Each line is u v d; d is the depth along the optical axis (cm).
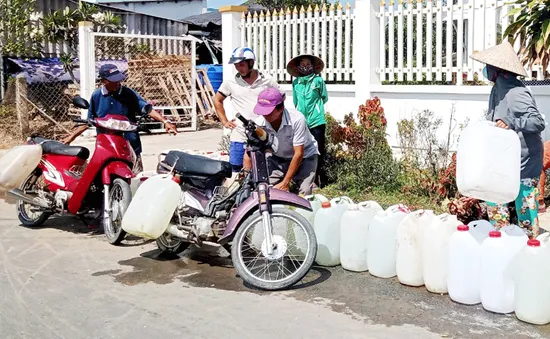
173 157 608
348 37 1050
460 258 489
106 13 1762
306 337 442
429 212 535
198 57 2162
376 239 552
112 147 682
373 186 834
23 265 612
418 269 528
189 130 1605
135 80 1600
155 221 579
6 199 920
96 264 614
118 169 679
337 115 1076
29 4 1742
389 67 1022
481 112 923
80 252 654
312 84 836
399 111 1003
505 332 444
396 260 541
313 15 1118
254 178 541
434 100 970
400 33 999
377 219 553
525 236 480
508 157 513
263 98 566
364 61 1029
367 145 866
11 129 1398
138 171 763
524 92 550
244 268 533
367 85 1030
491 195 518
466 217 627
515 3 780
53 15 1684
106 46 1595
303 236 562
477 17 929
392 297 513
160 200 581
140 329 461
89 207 723
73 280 568
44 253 651
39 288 548
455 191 775
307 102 838
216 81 1855
